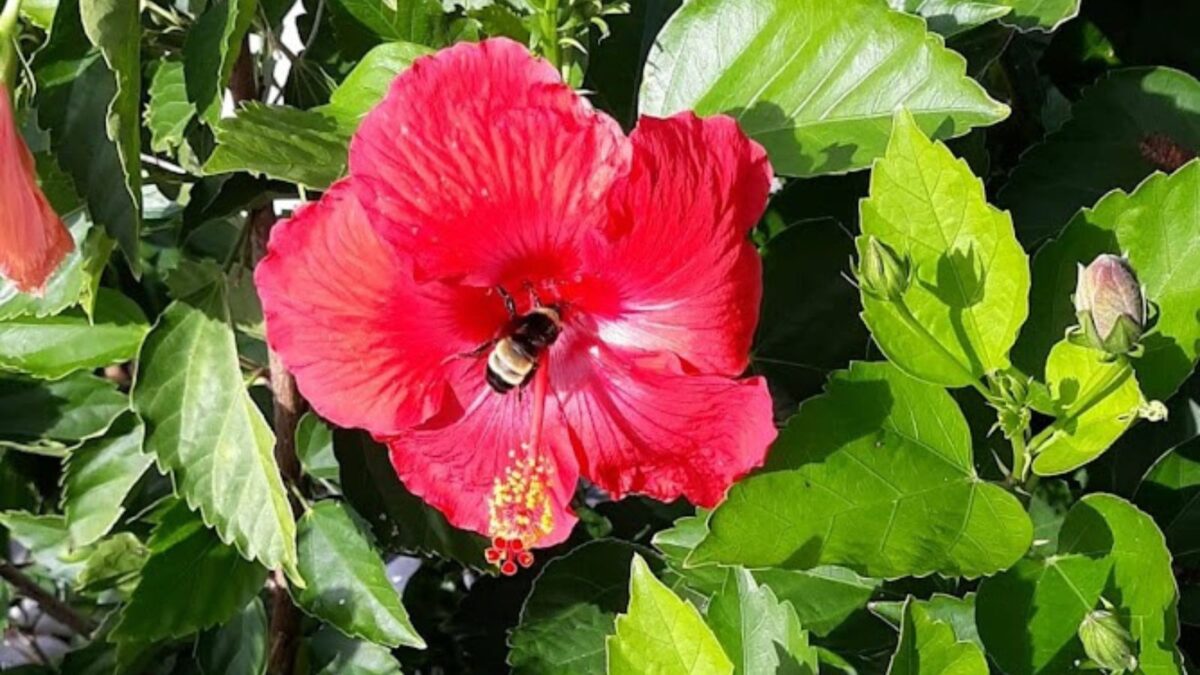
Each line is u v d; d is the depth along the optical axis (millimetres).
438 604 494
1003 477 328
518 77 263
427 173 266
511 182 267
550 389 310
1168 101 379
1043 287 311
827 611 332
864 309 294
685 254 278
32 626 548
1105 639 270
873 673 339
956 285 290
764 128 325
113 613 464
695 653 268
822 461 293
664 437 304
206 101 326
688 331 290
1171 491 330
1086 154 383
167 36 376
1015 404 296
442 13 352
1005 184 389
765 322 367
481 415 310
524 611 379
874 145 316
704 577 330
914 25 317
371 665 430
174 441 366
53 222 313
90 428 445
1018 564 294
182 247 466
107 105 329
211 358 370
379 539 390
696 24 334
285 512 357
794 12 326
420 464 315
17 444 440
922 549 286
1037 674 284
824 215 385
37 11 381
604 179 265
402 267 274
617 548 382
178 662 466
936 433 297
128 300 416
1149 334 304
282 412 407
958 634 315
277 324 282
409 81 264
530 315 296
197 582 405
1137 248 305
